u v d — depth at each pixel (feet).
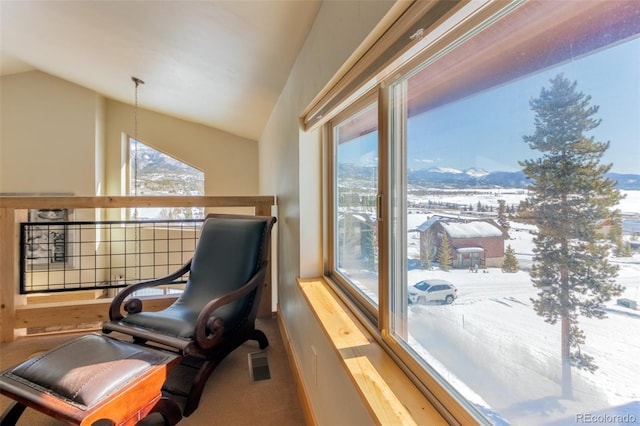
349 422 3.31
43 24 9.24
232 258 7.38
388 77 3.29
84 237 17.24
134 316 6.27
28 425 5.04
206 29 6.32
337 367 3.71
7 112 17.03
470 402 2.21
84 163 17.39
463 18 2.12
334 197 6.00
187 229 17.31
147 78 11.98
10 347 7.55
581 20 1.50
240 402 5.67
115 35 8.43
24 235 8.21
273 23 5.31
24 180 17.19
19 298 8.10
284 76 7.53
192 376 6.41
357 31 3.28
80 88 17.28
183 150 18.37
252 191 18.69
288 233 7.64
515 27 1.86
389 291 3.49
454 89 2.40
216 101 12.18
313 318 4.90
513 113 1.87
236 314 6.74
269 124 12.16
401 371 3.06
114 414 4.07
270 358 7.14
